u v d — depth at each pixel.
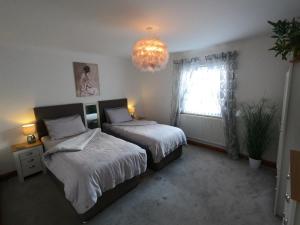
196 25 2.11
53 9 1.59
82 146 2.36
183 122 4.13
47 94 3.21
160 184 2.48
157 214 1.91
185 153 3.55
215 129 3.57
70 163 1.94
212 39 2.82
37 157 2.78
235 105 3.21
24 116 2.95
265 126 2.74
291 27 1.54
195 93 3.81
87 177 1.73
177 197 2.19
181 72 3.95
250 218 1.83
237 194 2.22
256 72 2.89
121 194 2.19
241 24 2.12
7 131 2.78
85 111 3.81
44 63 3.13
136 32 2.33
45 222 1.83
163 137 2.88
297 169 1.02
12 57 2.76
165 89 4.43
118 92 4.46
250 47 2.90
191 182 2.52
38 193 2.33
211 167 2.95
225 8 1.66
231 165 3.01
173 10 1.68
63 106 3.38
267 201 2.08
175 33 2.42
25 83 2.93
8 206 2.08
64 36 2.44
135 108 4.92
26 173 2.68
